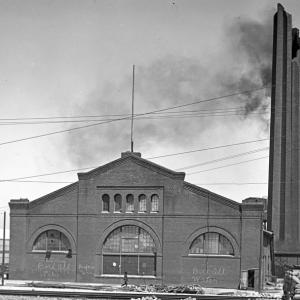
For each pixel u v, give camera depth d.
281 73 88.88
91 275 59.00
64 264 59.81
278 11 90.88
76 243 59.81
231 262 56.31
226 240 57.00
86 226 59.81
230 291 53.25
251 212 56.34
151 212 58.78
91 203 59.97
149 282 57.81
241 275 55.81
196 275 57.09
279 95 88.19
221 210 57.09
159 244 58.19
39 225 60.75
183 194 58.19
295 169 85.31
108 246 59.47
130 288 52.47
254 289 55.16
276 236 82.12
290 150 85.94
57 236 60.56
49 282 58.31
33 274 60.25
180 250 57.62
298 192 84.12
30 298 40.12
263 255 59.81
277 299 42.53
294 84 88.50
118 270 58.91
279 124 87.06
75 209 60.28
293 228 82.75
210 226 57.16
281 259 79.62
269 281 66.62
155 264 58.16
